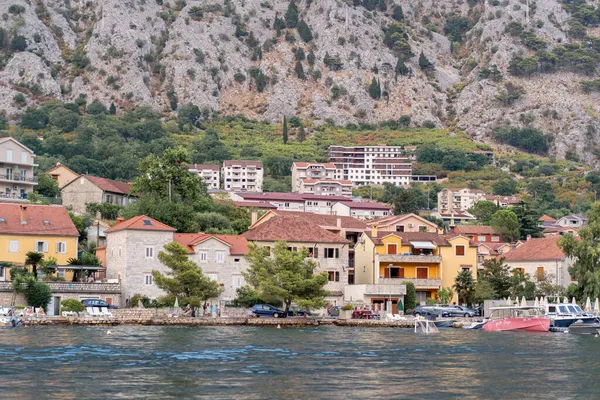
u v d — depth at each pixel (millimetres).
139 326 152625
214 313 169375
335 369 97188
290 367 98250
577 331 151750
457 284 195125
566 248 175250
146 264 174250
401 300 187000
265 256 174625
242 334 138625
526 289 190125
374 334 144625
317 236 191750
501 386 87062
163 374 91875
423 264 198500
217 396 80188
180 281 164625
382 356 109938
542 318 155375
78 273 177125
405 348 120062
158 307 165875
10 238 176500
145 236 174500
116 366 96750
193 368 96312
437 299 194625
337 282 191500
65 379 87750
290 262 166625
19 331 136250
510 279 193000
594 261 174250
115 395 79938
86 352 108250
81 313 155375
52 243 180250
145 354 107375
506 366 101250
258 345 120375
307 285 164625
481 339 136500
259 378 90250
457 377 92562
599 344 128375
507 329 157875
